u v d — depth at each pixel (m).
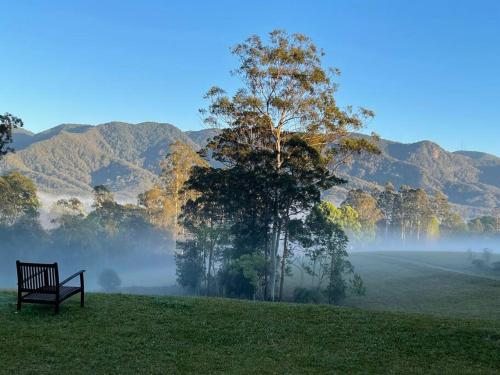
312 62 51.06
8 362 10.13
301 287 58.50
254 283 49.56
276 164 51.66
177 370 10.12
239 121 53.16
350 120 52.34
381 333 13.34
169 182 96.50
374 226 131.25
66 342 11.49
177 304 15.77
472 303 50.31
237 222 56.53
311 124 52.88
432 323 14.47
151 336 12.33
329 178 51.53
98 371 9.91
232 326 13.55
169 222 96.50
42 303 13.65
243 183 51.97
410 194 142.38
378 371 10.52
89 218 94.88
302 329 13.52
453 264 82.81
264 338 12.62
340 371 10.46
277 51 49.31
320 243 55.16
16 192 87.88
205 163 92.62
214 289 60.88
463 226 157.88
